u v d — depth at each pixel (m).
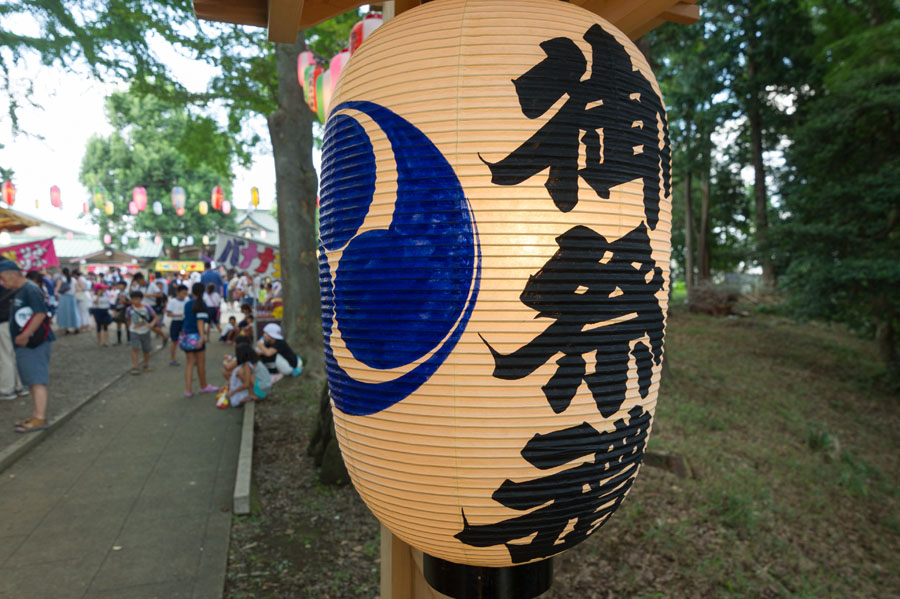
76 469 5.16
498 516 1.15
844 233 10.92
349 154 1.20
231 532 4.11
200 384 8.33
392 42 1.21
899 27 10.54
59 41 5.14
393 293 1.10
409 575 1.99
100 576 3.44
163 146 32.28
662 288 1.24
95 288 12.74
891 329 11.68
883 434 9.14
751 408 9.12
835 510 5.78
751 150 19.98
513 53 1.11
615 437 1.15
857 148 11.54
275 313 11.70
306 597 3.37
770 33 16.95
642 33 1.99
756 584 3.91
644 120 1.21
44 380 6.03
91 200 34.84
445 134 1.09
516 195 1.06
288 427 6.48
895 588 4.38
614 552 4.06
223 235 12.23
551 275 1.06
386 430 1.15
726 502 5.16
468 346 1.06
